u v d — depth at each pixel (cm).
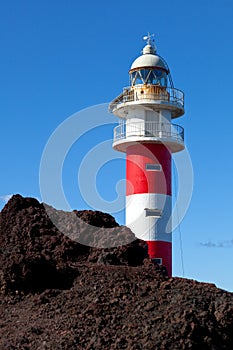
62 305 2194
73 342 1958
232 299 2175
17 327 2086
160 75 4578
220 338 2033
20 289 2303
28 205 2838
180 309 2066
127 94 4562
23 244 2620
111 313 2098
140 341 1961
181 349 1941
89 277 2350
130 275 2361
